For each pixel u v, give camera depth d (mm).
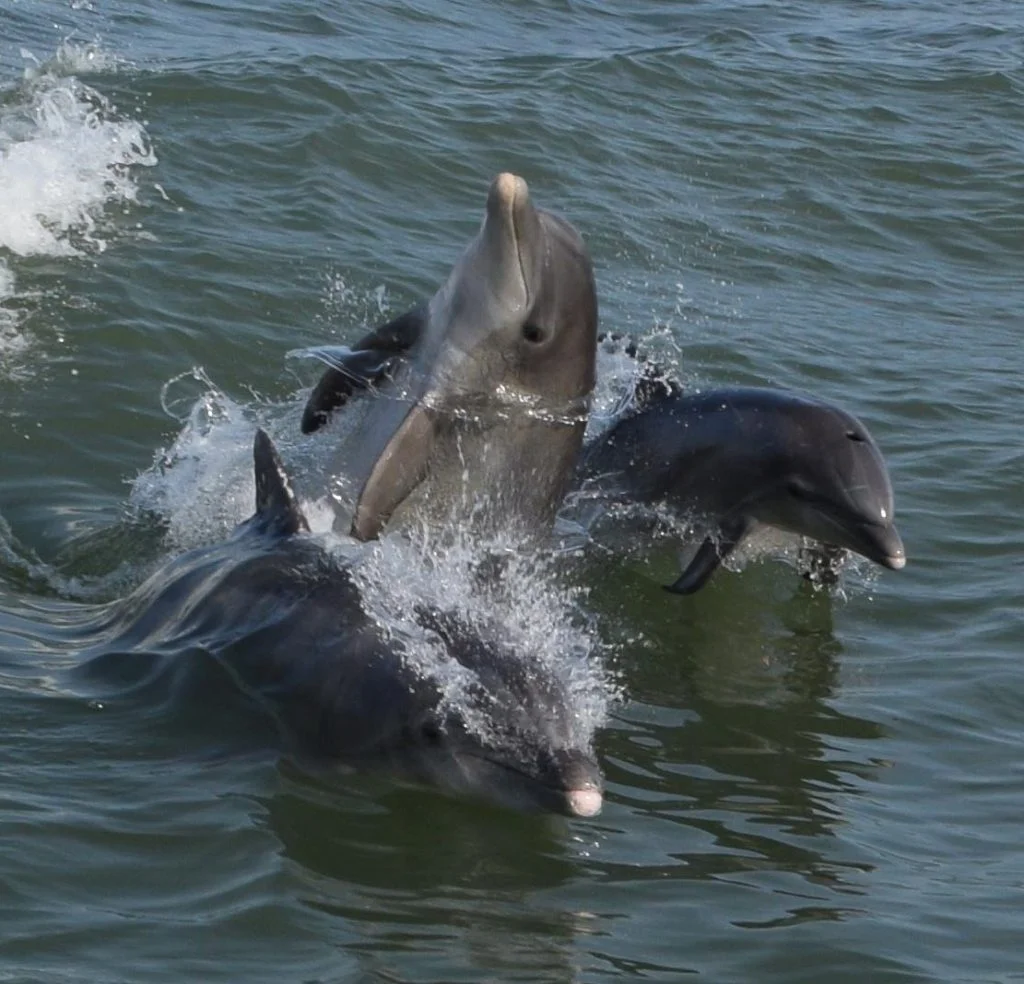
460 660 28891
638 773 30672
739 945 25266
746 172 71062
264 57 70438
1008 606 39250
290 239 56219
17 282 50219
